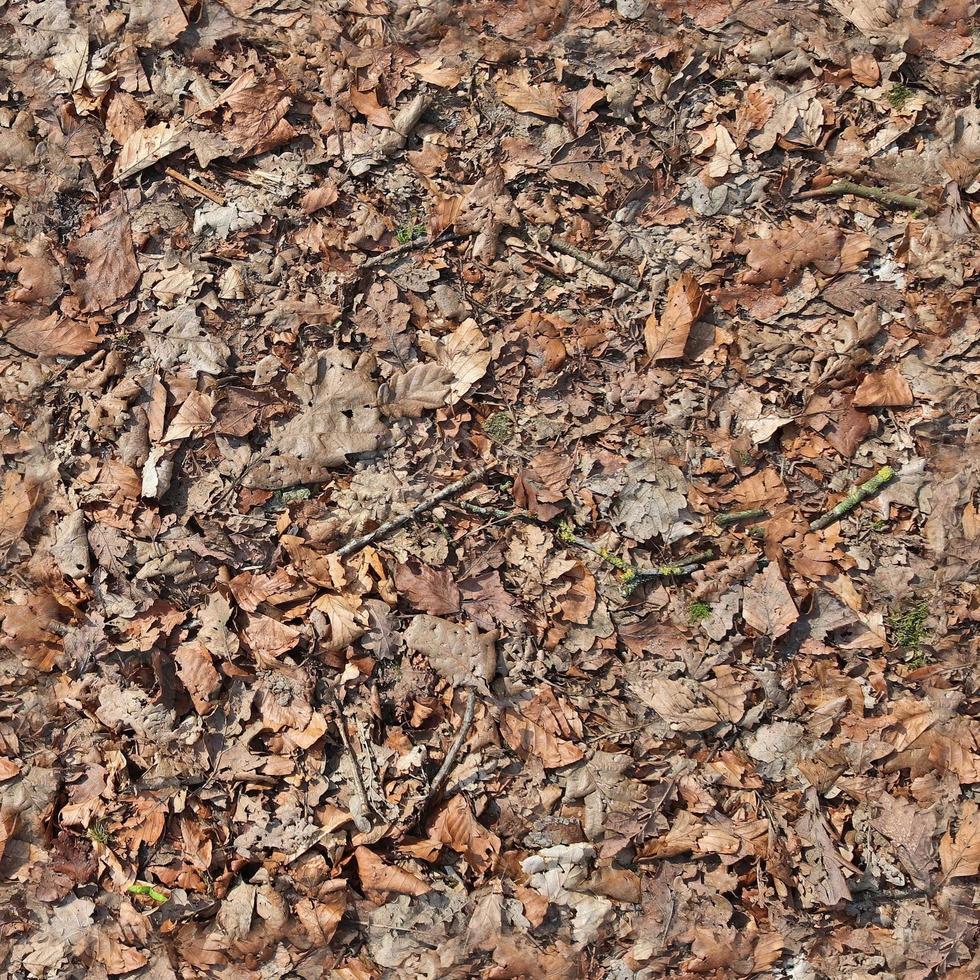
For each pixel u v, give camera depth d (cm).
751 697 237
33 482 238
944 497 241
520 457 241
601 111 251
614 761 234
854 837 234
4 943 229
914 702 237
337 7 252
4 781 232
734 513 240
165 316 242
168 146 246
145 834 231
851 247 247
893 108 252
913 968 231
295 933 229
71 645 234
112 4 250
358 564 237
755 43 253
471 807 232
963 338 246
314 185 246
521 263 246
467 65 252
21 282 242
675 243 248
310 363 241
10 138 246
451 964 229
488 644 236
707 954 230
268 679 234
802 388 244
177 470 239
